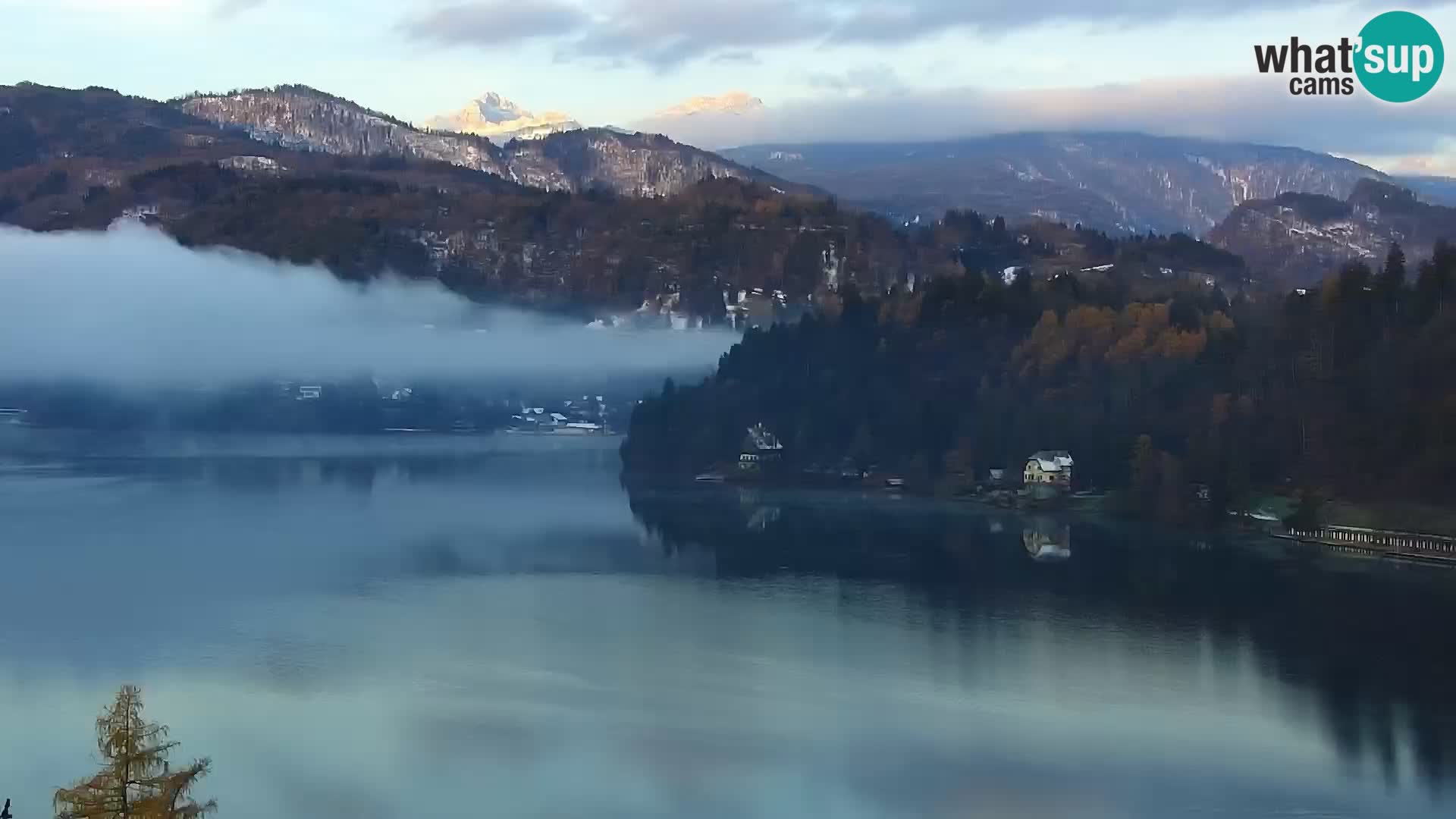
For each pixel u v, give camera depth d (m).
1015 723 106.94
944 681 117.81
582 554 179.75
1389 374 188.38
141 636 131.88
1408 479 176.12
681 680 117.94
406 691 114.25
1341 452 185.50
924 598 150.50
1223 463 192.62
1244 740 103.31
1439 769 97.44
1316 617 139.50
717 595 153.00
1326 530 176.25
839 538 191.50
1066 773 96.38
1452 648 127.25
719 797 92.19
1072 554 176.25
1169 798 92.56
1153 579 159.38
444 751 99.94
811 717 108.12
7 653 125.06
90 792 60.53
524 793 92.19
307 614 142.25
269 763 97.06
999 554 177.25
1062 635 133.62
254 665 121.75
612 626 137.38
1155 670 121.19
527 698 112.50
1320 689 115.44
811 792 92.62
